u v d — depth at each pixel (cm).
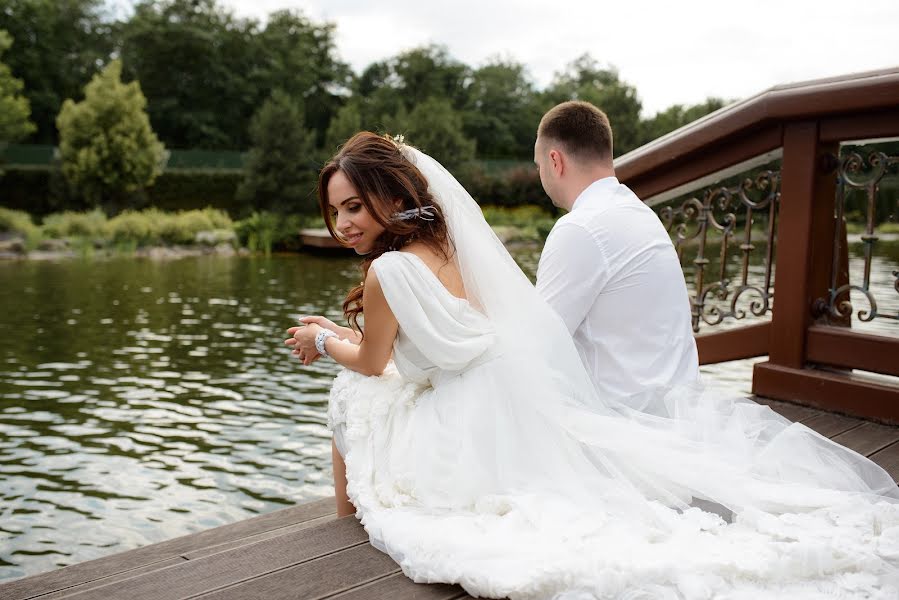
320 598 144
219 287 1551
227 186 3319
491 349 185
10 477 486
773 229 296
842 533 160
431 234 190
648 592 139
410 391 188
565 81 6594
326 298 1390
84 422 609
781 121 279
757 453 195
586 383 189
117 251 2406
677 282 205
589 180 215
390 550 159
